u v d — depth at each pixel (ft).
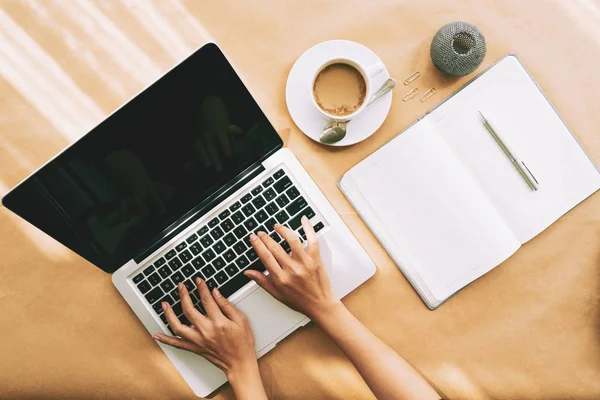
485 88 2.26
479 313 2.36
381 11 2.29
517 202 2.28
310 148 2.31
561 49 2.31
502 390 2.35
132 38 2.29
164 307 2.21
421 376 2.29
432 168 2.23
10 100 2.29
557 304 2.34
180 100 1.95
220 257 2.23
